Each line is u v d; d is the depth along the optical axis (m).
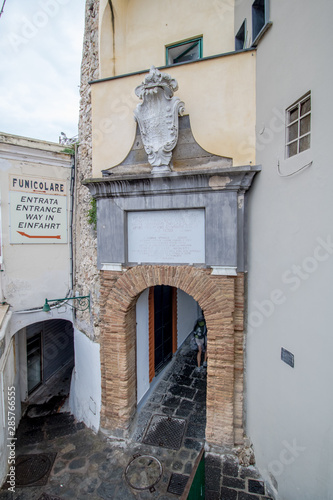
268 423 4.18
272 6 3.87
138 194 5.05
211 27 5.72
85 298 6.23
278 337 3.86
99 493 4.42
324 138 2.89
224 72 4.63
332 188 2.79
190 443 5.22
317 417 3.07
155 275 5.11
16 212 6.19
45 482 4.66
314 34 3.00
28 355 8.40
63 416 6.88
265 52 4.11
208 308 4.82
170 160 4.84
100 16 5.61
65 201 6.81
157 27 6.06
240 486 4.30
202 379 7.20
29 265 6.43
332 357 2.84
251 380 4.76
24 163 6.22
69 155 6.73
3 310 5.83
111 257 5.33
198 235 4.91
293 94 3.43
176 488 4.41
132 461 4.96
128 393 5.55
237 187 4.53
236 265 4.66
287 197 3.60
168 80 4.53
